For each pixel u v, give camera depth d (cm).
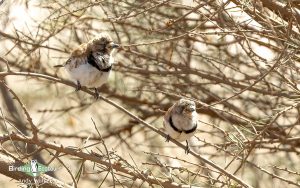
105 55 1078
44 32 1396
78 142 1611
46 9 1420
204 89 1384
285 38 1058
